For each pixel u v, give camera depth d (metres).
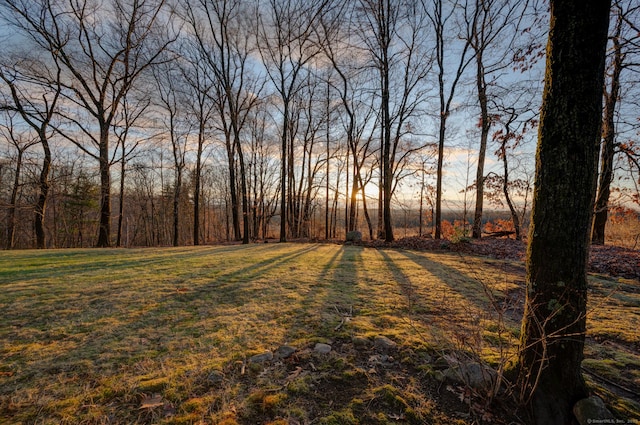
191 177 29.03
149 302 4.09
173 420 1.87
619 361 2.67
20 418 1.85
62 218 25.58
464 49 12.69
